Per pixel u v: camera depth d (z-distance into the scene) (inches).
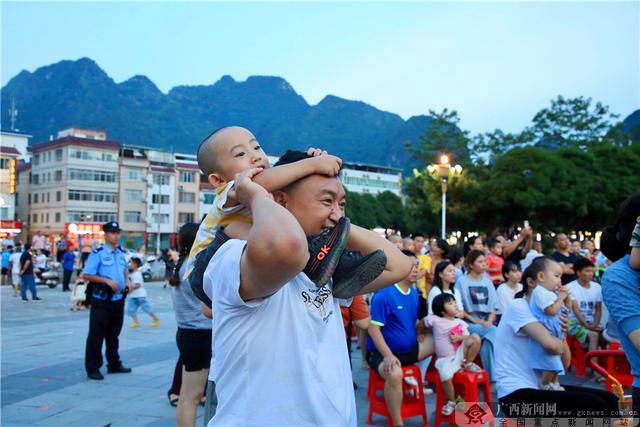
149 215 2209.6
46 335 394.9
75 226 1855.3
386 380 184.5
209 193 2393.0
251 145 79.7
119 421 203.5
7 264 904.9
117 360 281.0
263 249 53.9
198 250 73.9
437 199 1386.6
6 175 1913.1
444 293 205.8
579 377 269.4
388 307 192.2
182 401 162.4
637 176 1333.7
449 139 1606.8
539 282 162.1
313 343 65.2
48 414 210.5
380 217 2652.6
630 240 101.0
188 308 161.5
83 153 2082.9
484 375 196.1
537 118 1683.1
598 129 1616.6
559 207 1284.4
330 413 64.0
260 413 61.9
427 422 195.8
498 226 1395.2
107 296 270.1
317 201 66.8
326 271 64.7
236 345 63.5
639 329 94.0
